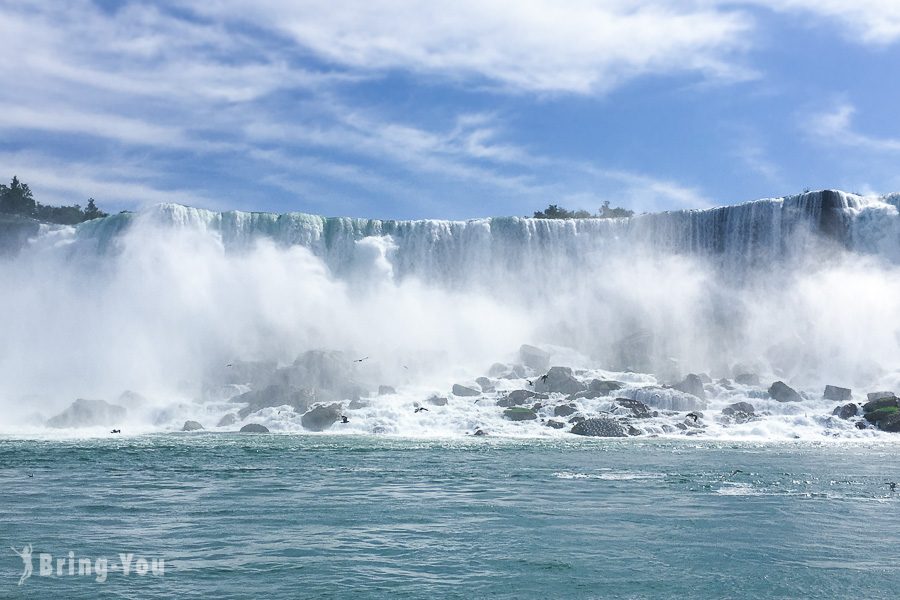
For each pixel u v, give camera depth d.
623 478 24.52
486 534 16.48
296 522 17.66
